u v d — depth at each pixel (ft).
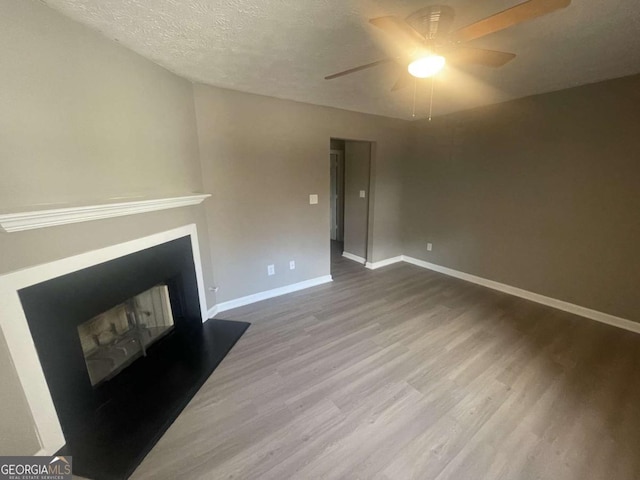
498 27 4.34
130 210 5.82
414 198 14.87
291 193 11.00
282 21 5.02
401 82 7.05
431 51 5.12
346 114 11.89
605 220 8.87
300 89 9.00
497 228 11.66
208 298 9.43
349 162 15.44
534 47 6.17
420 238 14.96
